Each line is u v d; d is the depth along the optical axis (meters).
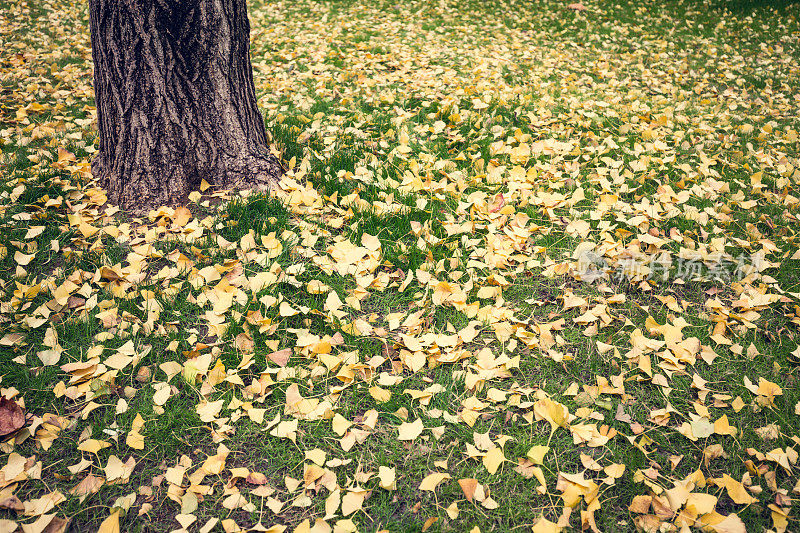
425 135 4.26
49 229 3.02
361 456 1.97
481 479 1.90
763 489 1.87
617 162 3.80
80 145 3.87
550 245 3.06
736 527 1.68
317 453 1.93
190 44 3.04
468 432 2.06
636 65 6.04
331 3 8.33
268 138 3.80
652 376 2.27
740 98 5.14
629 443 2.03
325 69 5.68
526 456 1.94
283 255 2.92
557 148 4.02
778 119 4.67
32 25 6.52
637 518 1.75
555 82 5.46
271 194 3.34
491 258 2.87
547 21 7.77
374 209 3.24
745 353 2.41
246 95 3.38
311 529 1.70
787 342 2.45
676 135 4.26
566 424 2.05
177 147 3.18
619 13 8.22
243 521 1.78
